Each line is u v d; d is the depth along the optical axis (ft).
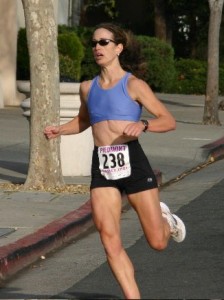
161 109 28.14
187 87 143.64
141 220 28.37
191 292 31.83
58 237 40.34
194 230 42.78
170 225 29.12
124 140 28.12
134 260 36.94
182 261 36.60
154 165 64.23
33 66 50.49
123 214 47.32
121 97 28.22
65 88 53.78
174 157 67.82
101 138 28.40
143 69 29.19
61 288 33.24
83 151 56.65
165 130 27.99
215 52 90.99
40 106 50.57
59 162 51.57
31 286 33.68
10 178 56.08
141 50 29.25
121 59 28.89
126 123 28.14
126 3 166.91
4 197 48.85
